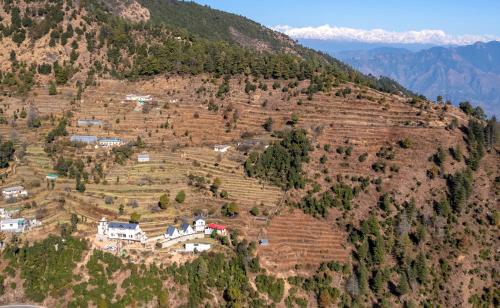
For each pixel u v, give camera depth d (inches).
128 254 7007.9
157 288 6688.0
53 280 6717.5
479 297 7755.9
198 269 6879.9
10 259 6879.9
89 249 7062.0
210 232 7608.3
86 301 6530.5
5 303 6555.1
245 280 6993.1
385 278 7593.5
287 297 7066.9
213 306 6702.8
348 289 7298.2
